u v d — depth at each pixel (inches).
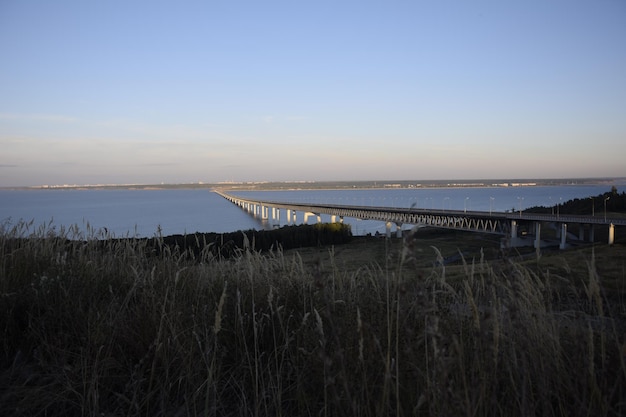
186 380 149.6
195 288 217.8
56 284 200.5
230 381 159.0
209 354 156.9
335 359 135.1
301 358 159.0
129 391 146.3
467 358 137.8
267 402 147.7
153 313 175.6
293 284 213.2
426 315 120.0
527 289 161.2
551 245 2085.4
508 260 138.4
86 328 171.3
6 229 271.4
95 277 229.1
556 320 158.4
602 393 124.8
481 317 135.6
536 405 123.2
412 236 113.1
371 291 195.8
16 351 172.4
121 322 177.0
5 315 179.8
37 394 140.0
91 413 133.3
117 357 163.5
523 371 124.6
